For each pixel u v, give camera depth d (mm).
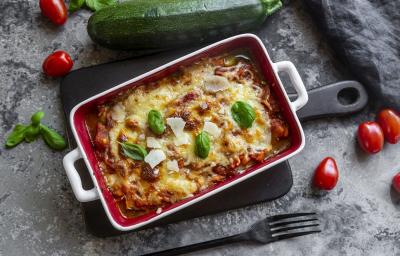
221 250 702
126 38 682
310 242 711
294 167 720
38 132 696
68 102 699
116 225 619
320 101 707
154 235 699
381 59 712
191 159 645
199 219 703
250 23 695
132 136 649
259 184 697
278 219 691
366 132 700
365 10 719
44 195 699
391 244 718
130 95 656
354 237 715
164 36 685
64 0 730
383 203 723
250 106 646
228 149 646
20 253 690
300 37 737
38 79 714
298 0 738
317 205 716
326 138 727
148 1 682
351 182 723
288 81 726
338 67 735
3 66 714
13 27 721
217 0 681
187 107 653
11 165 700
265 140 656
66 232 694
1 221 693
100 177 639
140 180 645
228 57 673
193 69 667
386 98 712
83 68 703
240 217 706
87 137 650
